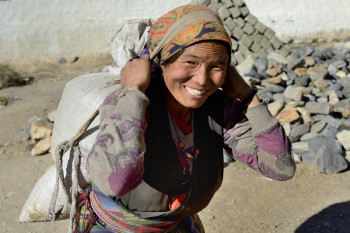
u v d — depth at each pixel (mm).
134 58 1513
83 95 2021
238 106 1700
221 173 1728
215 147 1672
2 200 3908
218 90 1704
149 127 1522
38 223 3582
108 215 1617
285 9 10320
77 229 1699
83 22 9617
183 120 1581
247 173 4117
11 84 7855
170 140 1556
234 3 6672
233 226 3357
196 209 1695
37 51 9492
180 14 1423
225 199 3713
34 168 4488
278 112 4754
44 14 9438
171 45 1392
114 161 1347
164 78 1474
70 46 9641
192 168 1615
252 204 3629
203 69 1385
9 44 9312
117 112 1393
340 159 4090
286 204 3617
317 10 10391
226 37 1382
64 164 1871
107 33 9781
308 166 4199
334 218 3402
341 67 6711
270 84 5516
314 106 4887
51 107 6383
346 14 10492
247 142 1706
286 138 1698
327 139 4336
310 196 3719
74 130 2045
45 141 4852
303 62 6297
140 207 1580
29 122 5629
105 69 2666
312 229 3279
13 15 9273
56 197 1839
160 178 1556
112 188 1361
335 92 5531
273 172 1706
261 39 6789
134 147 1353
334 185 3881
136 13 9867
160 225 1648
